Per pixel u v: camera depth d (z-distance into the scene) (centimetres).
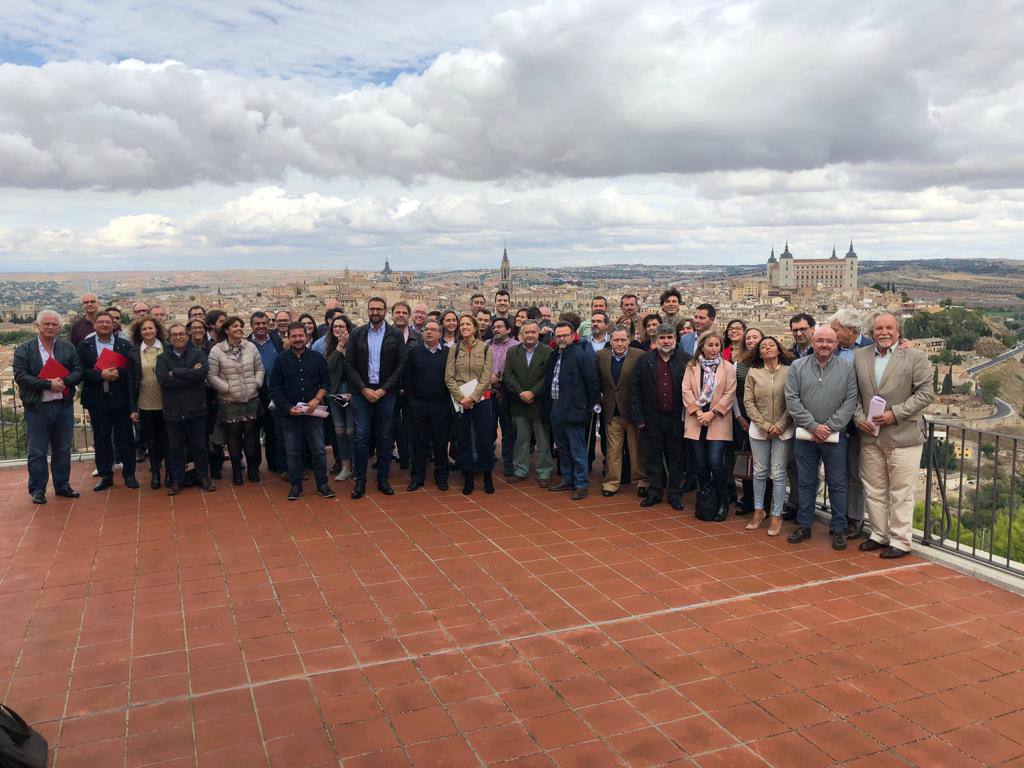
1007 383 9069
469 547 677
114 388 877
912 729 387
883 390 641
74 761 360
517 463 941
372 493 880
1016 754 366
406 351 877
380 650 475
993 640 488
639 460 873
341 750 369
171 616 529
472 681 436
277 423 965
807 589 576
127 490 896
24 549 675
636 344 972
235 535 714
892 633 498
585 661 460
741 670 448
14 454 1182
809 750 369
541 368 891
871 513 666
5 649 480
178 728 388
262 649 477
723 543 690
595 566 627
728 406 745
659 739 378
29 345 830
